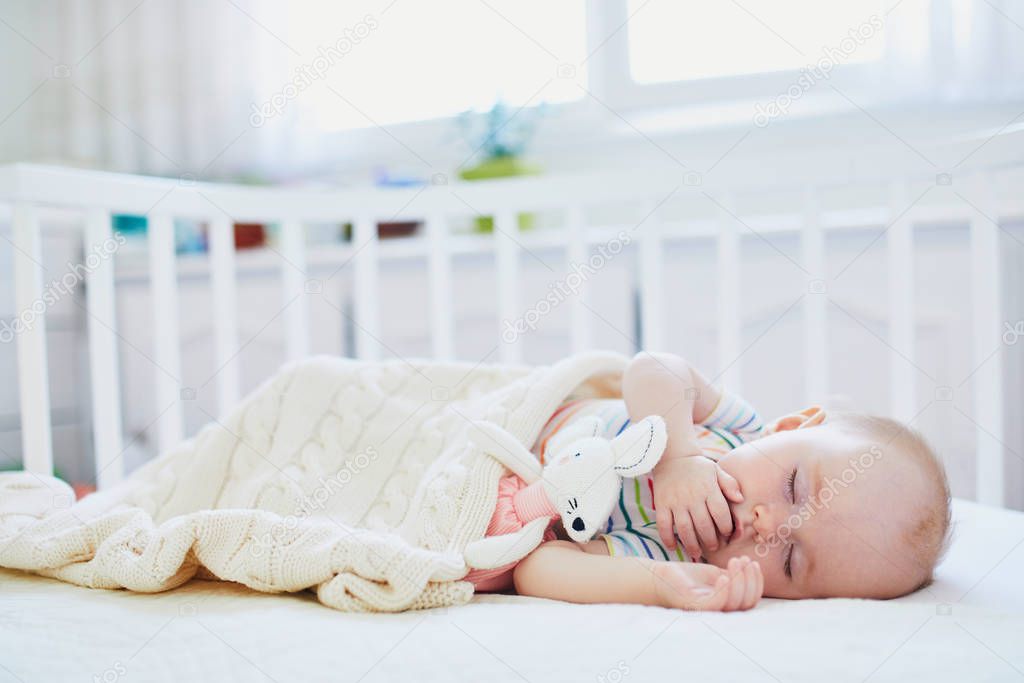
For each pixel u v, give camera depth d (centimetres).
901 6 184
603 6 216
